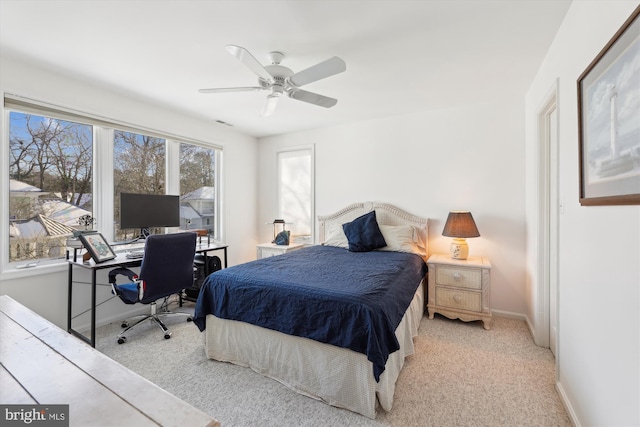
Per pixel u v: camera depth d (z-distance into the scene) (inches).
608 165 44.4
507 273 119.6
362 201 151.5
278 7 64.6
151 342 97.2
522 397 68.7
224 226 162.9
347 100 120.8
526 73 95.9
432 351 90.7
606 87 44.8
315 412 64.3
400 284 81.9
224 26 71.3
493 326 109.6
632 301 40.1
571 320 62.1
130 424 25.0
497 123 121.0
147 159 129.2
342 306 64.6
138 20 68.9
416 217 135.1
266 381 75.4
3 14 66.2
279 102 122.8
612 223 45.2
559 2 62.6
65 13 66.1
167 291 102.0
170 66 91.7
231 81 102.6
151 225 120.9
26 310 51.5
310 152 167.5
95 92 106.5
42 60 87.7
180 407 27.1
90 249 92.9
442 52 83.3
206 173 156.9
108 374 32.3
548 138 93.8
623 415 42.3
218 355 85.0
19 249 93.4
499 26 71.0
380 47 80.7
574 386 60.2
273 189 180.2
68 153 104.4
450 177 130.2
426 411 64.2
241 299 78.2
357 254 118.5
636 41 36.9
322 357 67.6
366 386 62.3
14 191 92.4
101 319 111.0
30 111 91.4
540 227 94.2
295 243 170.9
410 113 137.9
